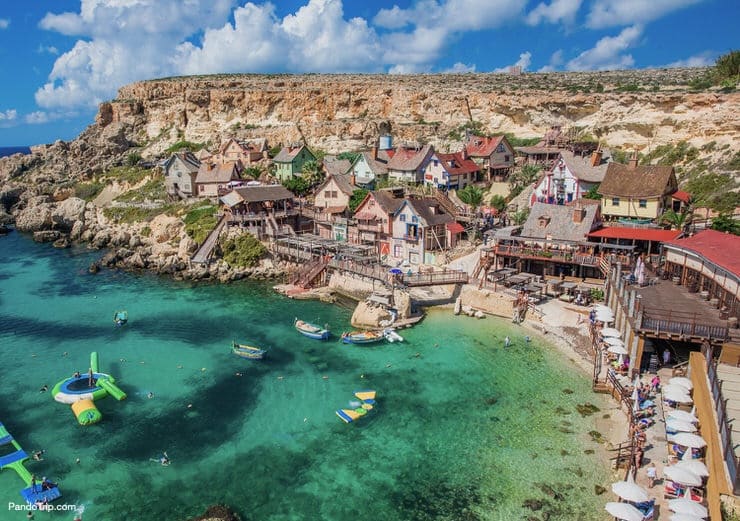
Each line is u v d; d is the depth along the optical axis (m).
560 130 115.19
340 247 82.12
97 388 49.03
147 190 126.38
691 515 28.27
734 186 76.94
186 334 62.50
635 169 77.12
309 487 36.16
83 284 83.00
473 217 87.56
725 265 45.59
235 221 91.62
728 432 30.36
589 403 44.72
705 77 115.25
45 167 156.25
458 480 36.16
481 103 130.38
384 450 39.72
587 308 62.25
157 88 176.25
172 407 46.56
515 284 68.12
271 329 63.41
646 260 63.41
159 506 34.94
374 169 107.75
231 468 38.38
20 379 52.25
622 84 123.62
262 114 156.00
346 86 147.50
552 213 72.75
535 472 36.44
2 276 87.62
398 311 64.81
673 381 40.47
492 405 45.25
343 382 50.06
